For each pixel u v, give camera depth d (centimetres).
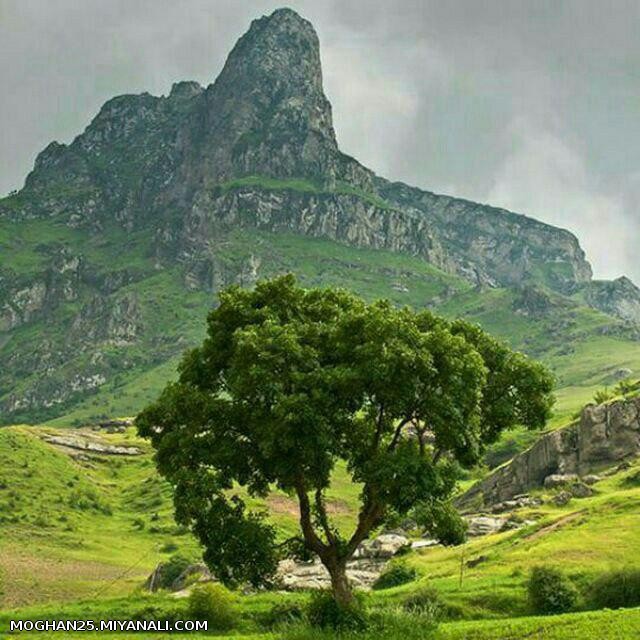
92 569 10894
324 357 3828
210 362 4069
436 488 3647
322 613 3862
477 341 4338
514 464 13225
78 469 19425
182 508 3753
